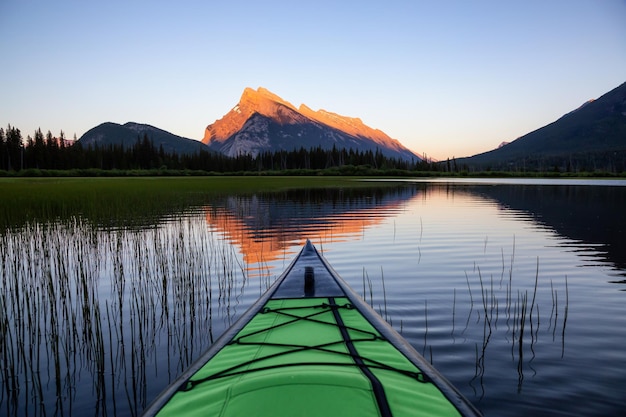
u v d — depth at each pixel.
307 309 5.14
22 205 20.77
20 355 5.95
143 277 9.68
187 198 28.89
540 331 6.37
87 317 6.68
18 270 9.43
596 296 8.04
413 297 8.03
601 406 4.43
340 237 14.23
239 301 8.02
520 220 18.20
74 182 47.53
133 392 4.96
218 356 3.93
